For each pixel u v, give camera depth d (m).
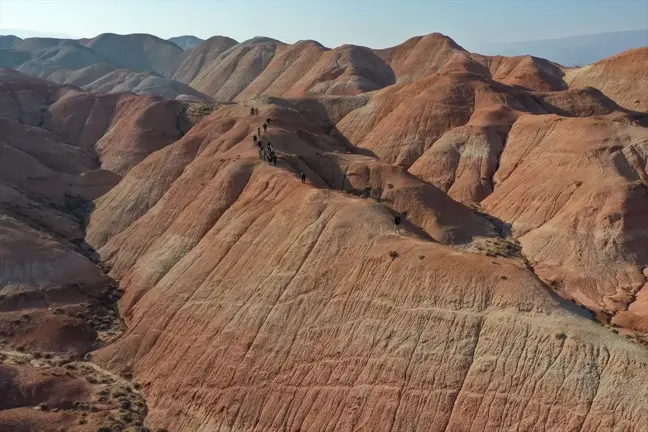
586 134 84.94
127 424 45.97
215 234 64.44
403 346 41.69
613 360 35.81
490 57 186.12
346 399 41.28
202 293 56.69
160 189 88.25
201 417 46.25
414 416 38.31
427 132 106.50
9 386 48.53
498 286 42.09
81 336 59.66
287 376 45.03
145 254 72.44
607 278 64.50
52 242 73.31
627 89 138.12
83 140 141.00
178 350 52.84
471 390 37.75
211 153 88.81
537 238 72.06
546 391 35.72
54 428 43.69
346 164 81.75
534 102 114.44
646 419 32.59
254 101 123.44
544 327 38.62
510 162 91.12
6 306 63.09
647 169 79.12
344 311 46.28
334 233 52.84
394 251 48.22
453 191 90.56
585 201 73.69
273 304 50.41
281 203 61.38
